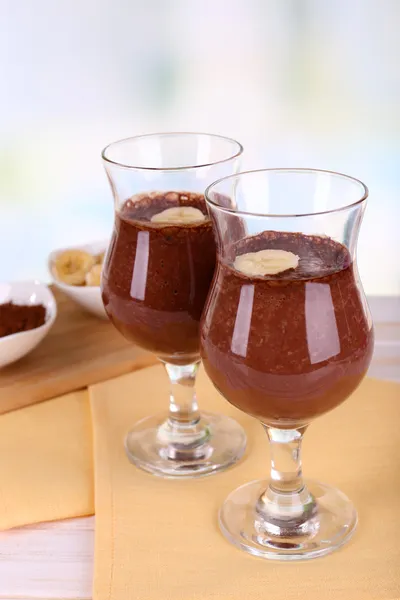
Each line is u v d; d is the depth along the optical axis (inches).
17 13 71.9
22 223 74.5
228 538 24.0
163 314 26.0
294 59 75.9
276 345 22.5
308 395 22.8
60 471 26.6
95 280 33.6
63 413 29.3
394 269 71.4
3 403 29.3
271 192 24.8
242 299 22.8
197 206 26.2
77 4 72.8
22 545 24.2
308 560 23.2
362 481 25.7
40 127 75.3
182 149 28.0
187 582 22.7
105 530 24.2
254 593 22.3
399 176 76.0
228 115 76.9
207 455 27.0
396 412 28.2
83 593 22.7
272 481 25.0
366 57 75.0
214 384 24.2
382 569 22.8
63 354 31.5
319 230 22.7
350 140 77.3
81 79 74.4
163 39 74.7
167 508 25.0
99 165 76.4
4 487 26.0
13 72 74.0
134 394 29.9
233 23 74.8
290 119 76.5
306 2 74.2
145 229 25.8
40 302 32.7
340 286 22.8
